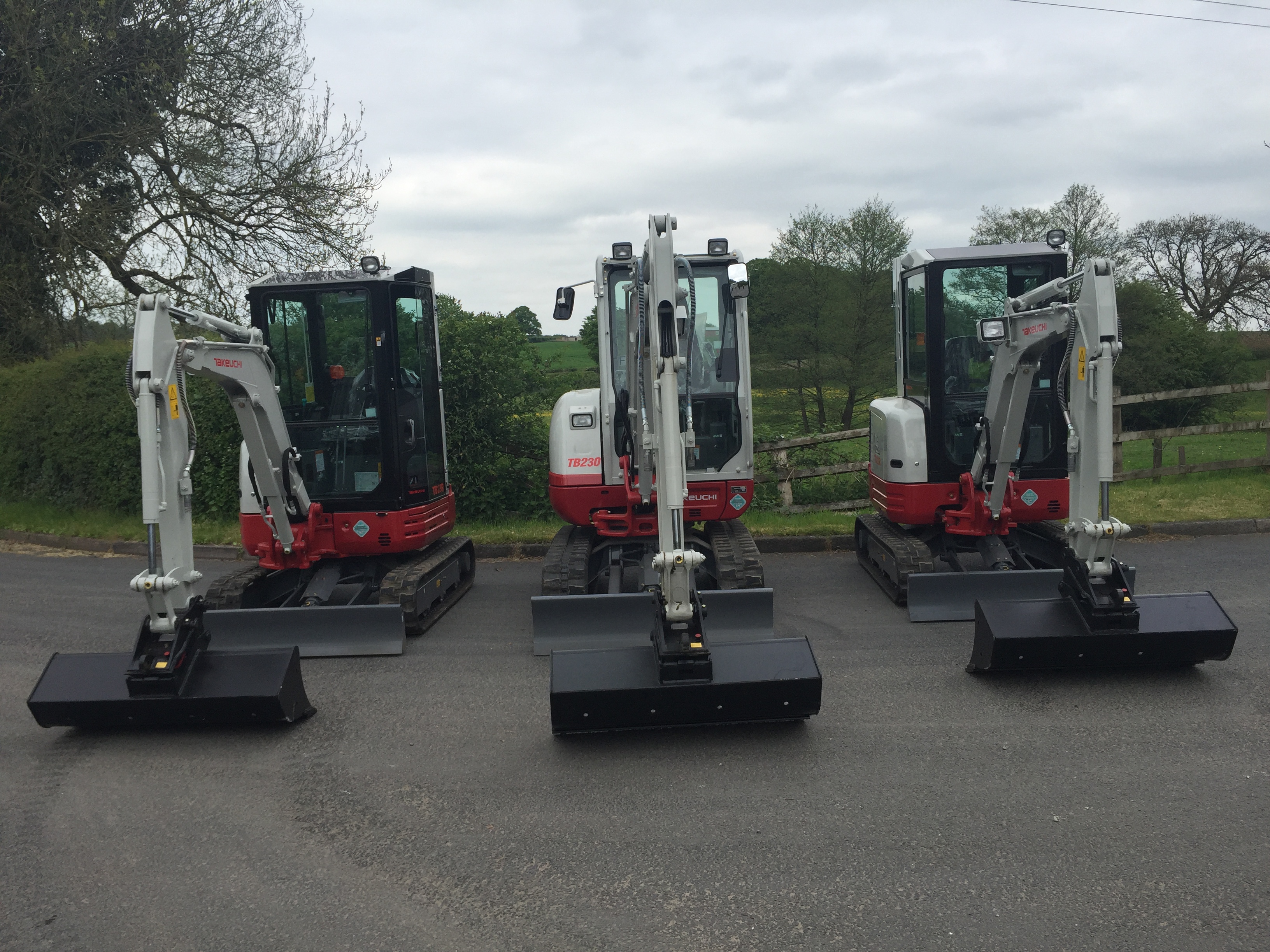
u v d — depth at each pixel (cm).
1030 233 2947
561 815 394
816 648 614
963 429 737
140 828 393
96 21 1400
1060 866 340
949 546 751
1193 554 857
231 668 494
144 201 1470
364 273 690
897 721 480
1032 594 657
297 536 670
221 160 1415
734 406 707
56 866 364
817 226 2253
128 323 1556
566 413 739
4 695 573
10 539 1202
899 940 300
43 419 1312
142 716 484
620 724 461
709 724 466
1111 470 508
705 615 600
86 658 500
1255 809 375
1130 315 2369
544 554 1007
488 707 524
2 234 1477
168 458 488
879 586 789
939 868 341
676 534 454
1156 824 366
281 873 354
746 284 686
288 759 461
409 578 667
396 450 683
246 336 621
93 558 1067
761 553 962
